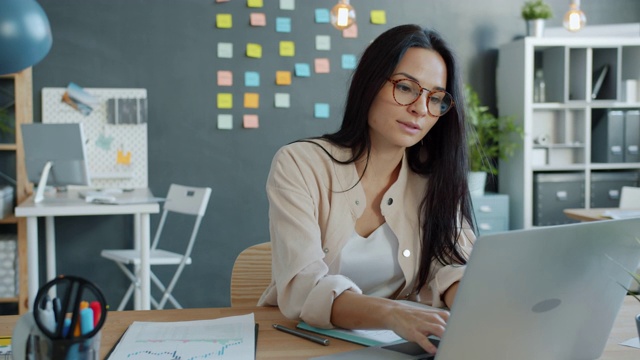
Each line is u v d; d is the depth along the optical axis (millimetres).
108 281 5145
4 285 4594
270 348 1342
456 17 5559
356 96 1718
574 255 1166
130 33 5094
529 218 5281
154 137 5160
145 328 1451
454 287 1611
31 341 1020
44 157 4293
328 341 1378
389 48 1652
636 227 1233
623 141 5402
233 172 5270
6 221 4555
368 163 1765
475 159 5281
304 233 1601
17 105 4668
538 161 5402
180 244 5238
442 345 1105
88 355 1021
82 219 5105
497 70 5582
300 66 5312
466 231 1817
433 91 1652
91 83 5055
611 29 5406
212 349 1308
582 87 5336
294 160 1716
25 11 3223
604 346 1324
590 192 5348
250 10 5246
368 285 1763
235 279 1985
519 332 1164
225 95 5227
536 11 5359
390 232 1770
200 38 5188
